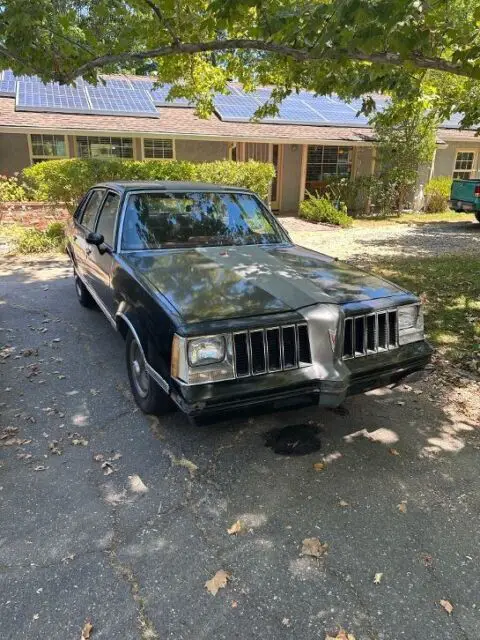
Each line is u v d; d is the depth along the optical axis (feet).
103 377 14.71
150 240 14.14
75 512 9.05
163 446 11.19
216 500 9.43
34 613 6.98
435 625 6.89
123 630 6.76
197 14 18.89
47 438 11.48
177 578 7.64
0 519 8.82
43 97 48.49
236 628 6.82
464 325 19.61
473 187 48.03
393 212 59.52
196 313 9.98
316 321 10.25
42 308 21.47
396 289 12.13
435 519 8.99
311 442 11.47
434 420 12.57
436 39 13.64
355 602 7.25
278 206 58.75
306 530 8.68
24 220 39.91
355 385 10.67
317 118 56.44
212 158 53.52
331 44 12.46
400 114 24.48
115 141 49.62
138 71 83.61
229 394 9.42
